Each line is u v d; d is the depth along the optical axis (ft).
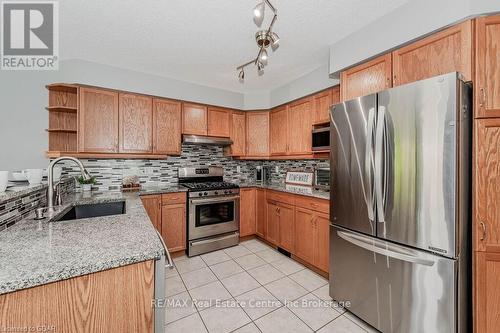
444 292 4.06
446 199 4.03
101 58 7.91
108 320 2.65
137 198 7.14
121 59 8.00
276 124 11.30
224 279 7.61
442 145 4.05
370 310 5.27
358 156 5.45
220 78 9.85
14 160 7.95
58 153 7.62
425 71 4.90
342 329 5.34
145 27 6.06
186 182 11.33
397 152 4.66
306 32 6.30
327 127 8.28
